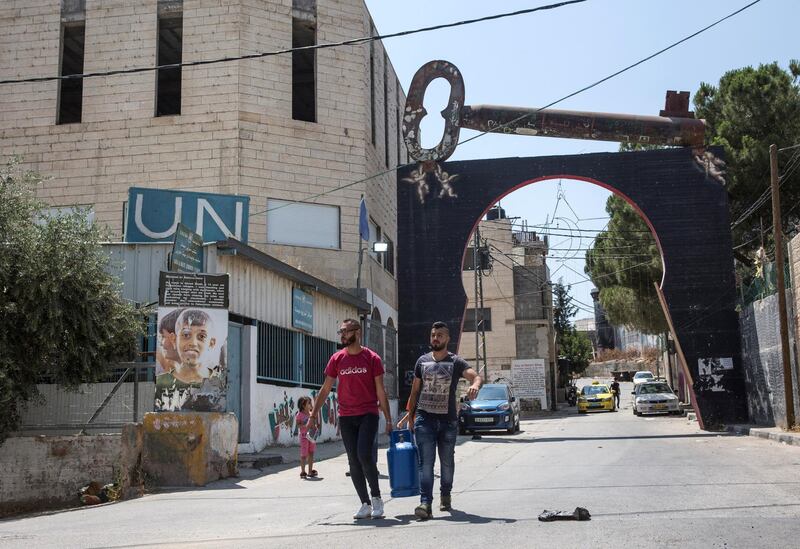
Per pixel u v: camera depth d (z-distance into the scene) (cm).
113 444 1141
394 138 3312
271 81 2542
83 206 2464
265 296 1708
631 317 3762
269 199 2484
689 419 3025
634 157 2462
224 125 2473
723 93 3047
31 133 2517
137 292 1446
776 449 1520
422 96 2536
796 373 1930
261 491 1045
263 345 1683
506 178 2514
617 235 3669
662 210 2431
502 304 4628
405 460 720
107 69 2528
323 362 2103
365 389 711
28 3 2581
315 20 2664
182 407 1208
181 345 1225
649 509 729
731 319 2373
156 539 641
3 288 1191
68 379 1259
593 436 2177
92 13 2558
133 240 1767
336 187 2600
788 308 1970
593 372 9538
